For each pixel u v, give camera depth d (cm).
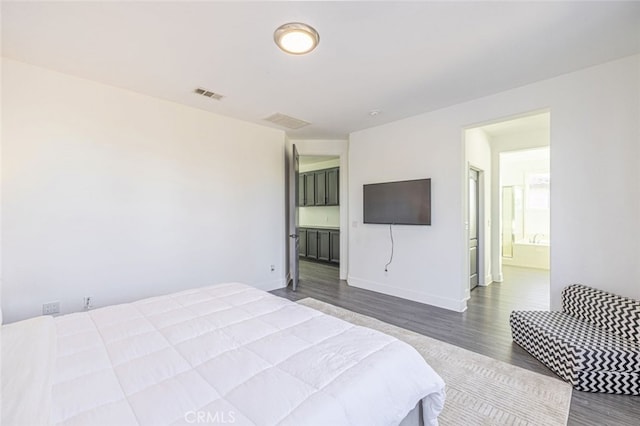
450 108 364
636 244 245
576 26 204
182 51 234
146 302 195
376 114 391
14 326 151
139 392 101
